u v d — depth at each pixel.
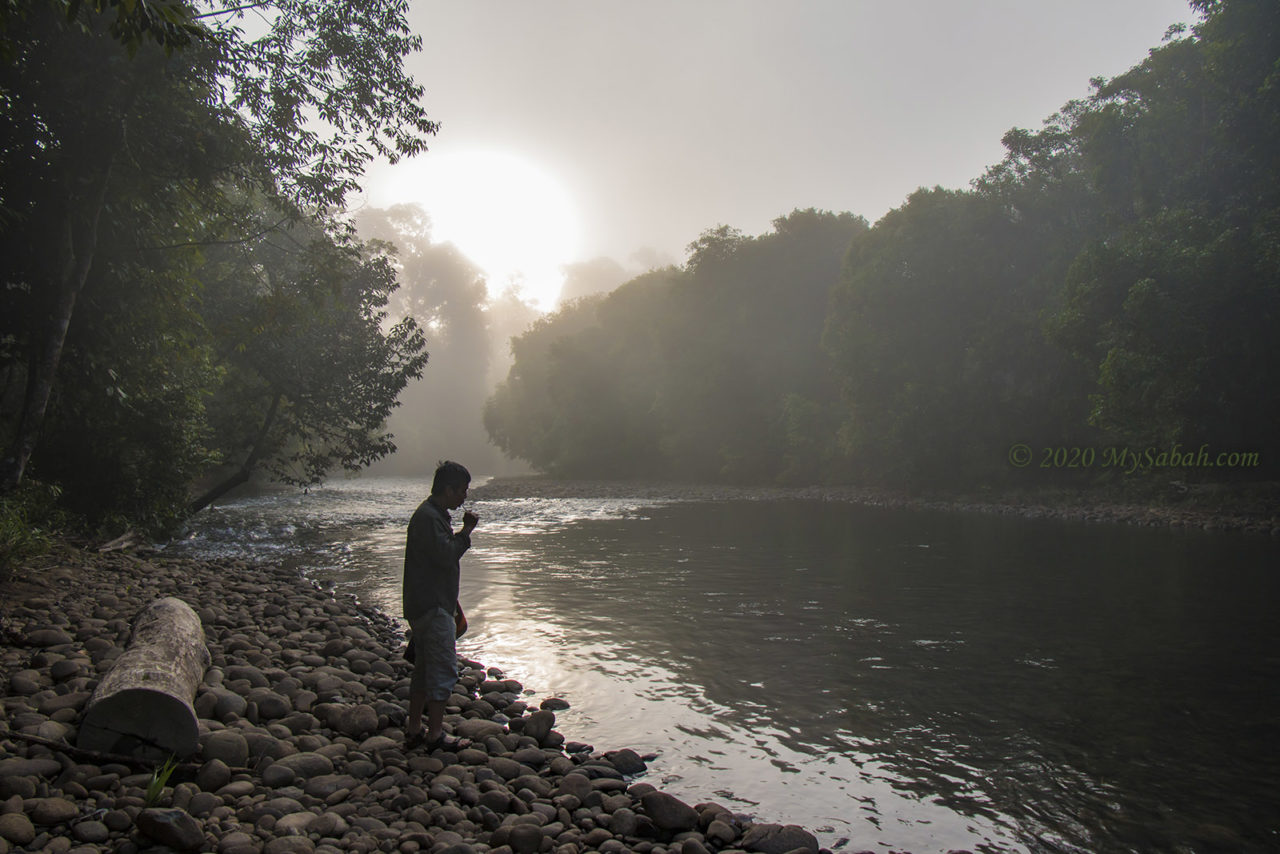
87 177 10.30
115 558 11.06
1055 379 28.23
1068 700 6.38
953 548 16.08
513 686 6.66
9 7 6.36
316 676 6.18
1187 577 11.98
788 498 34.50
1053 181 28.61
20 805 3.63
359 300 20.19
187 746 4.39
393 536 19.89
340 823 3.84
